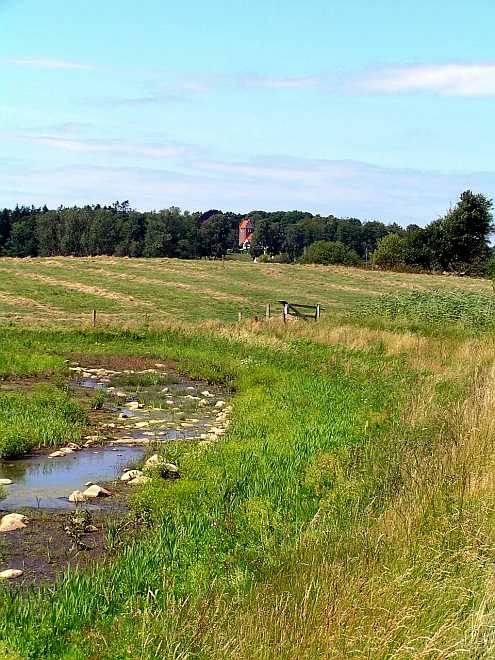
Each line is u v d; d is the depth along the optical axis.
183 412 18.06
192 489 10.98
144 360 25.89
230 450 13.25
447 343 27.22
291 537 8.97
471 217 94.56
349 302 56.38
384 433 13.97
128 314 44.91
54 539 9.53
